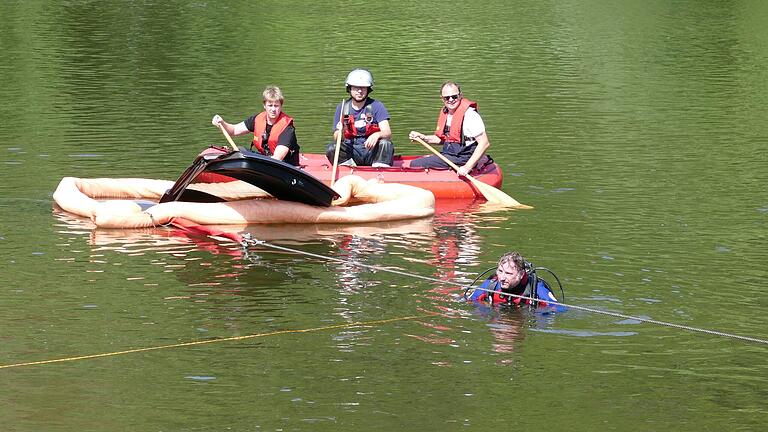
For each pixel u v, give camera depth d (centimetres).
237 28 4209
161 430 1034
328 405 1094
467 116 2045
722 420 1079
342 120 2055
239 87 3017
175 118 2592
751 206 1922
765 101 2966
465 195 1988
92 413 1067
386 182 1975
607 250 1647
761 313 1370
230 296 1410
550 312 1361
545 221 1825
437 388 1138
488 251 1642
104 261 1549
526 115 2738
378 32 4194
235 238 1683
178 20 4381
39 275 1478
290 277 1499
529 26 4456
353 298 1409
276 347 1241
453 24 4469
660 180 2114
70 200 1822
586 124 2647
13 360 1188
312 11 4806
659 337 1288
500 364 1202
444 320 1330
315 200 1814
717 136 2530
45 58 3409
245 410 1080
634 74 3375
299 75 3244
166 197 1842
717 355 1238
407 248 1656
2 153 2208
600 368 1196
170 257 1583
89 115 2600
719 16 4844
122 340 1253
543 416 1078
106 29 4078
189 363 1192
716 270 1547
